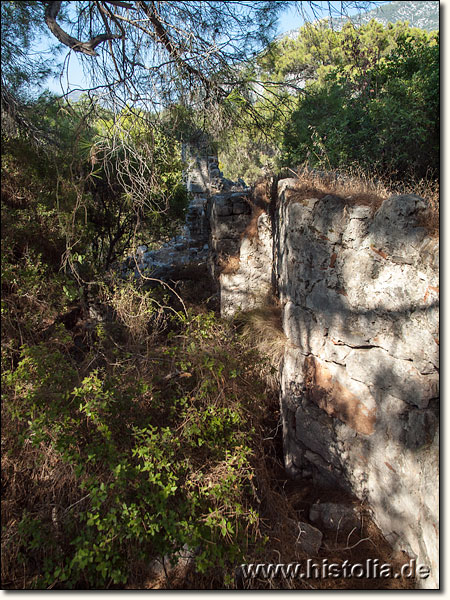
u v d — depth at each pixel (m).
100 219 7.95
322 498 4.11
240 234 6.89
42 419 3.16
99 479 3.06
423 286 3.05
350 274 3.68
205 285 8.05
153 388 3.55
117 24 4.31
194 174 12.10
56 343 4.25
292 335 4.59
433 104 8.42
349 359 3.78
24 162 5.63
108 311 5.86
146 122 4.73
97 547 2.83
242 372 3.80
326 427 4.14
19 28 4.68
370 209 3.51
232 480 3.07
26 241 5.35
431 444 3.04
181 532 2.85
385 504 3.50
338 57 9.87
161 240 10.12
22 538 3.12
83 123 4.54
